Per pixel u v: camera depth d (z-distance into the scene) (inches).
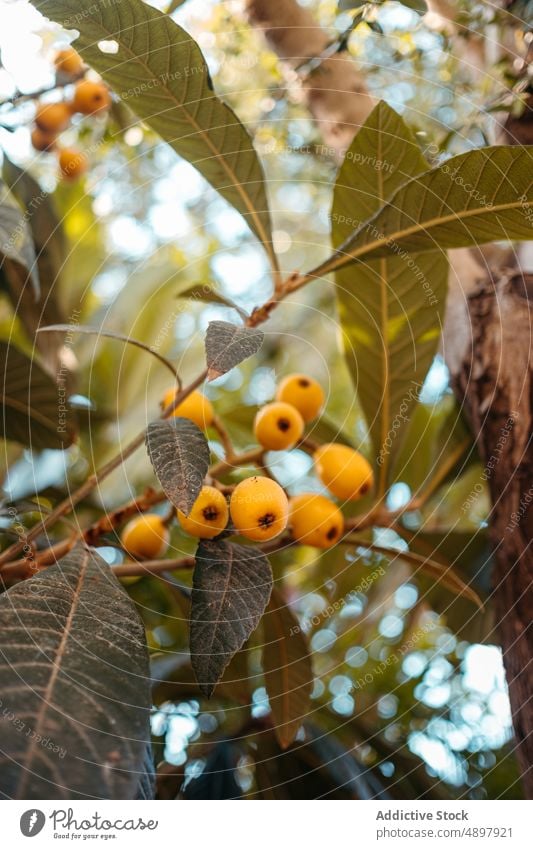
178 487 21.5
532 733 25.0
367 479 26.9
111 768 18.5
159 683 33.5
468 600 37.0
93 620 21.2
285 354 52.7
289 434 25.9
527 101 29.6
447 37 33.3
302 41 33.7
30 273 27.3
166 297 44.8
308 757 34.0
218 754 34.0
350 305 29.7
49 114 30.9
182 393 23.9
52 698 19.2
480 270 30.7
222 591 22.3
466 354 29.7
